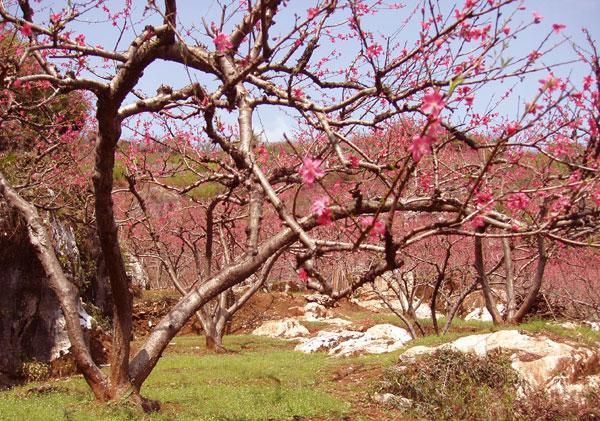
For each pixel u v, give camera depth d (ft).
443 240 58.65
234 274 27.02
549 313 60.54
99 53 21.26
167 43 22.88
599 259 54.85
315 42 21.83
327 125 20.02
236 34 24.53
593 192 17.57
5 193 30.81
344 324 74.74
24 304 44.83
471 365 34.27
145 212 51.03
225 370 41.63
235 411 28.60
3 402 29.53
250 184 26.40
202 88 24.13
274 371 40.75
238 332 77.41
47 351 46.32
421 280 64.59
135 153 47.42
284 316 80.07
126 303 28.17
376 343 50.88
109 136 24.06
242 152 24.71
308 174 12.32
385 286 90.89
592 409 30.68
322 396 32.19
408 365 35.81
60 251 49.01
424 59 20.61
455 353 35.09
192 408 29.22
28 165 49.01
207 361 45.75
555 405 30.94
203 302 28.09
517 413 30.58
